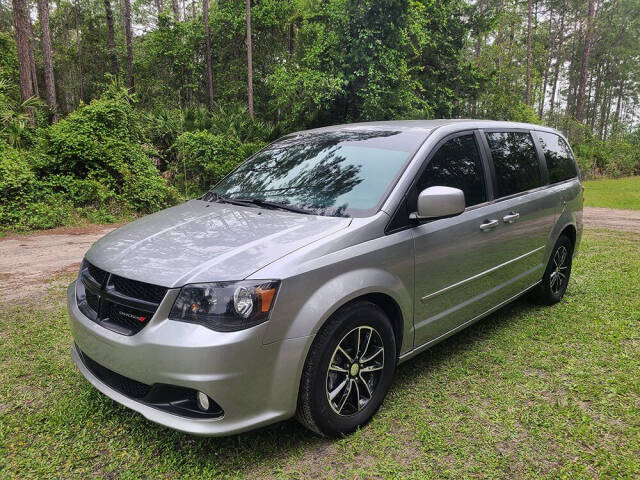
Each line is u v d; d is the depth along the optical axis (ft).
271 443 8.45
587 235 29.43
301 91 61.98
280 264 7.61
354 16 56.18
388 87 57.67
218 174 46.68
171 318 7.34
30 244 26.17
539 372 11.16
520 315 14.97
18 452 8.11
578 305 15.87
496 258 12.14
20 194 31.89
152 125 50.96
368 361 8.89
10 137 38.83
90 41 116.67
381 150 10.78
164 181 40.81
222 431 7.22
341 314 8.21
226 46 98.22
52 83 76.07
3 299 16.38
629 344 12.66
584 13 149.79
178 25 95.91
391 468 7.79
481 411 9.48
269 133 55.93
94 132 37.40
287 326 7.51
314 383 7.91
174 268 7.73
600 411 9.48
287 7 92.38
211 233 8.87
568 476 7.61
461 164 11.36
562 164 16.17
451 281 10.68
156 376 7.27
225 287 7.27
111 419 9.12
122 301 7.82
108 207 35.37
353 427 8.70
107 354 7.89
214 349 6.97
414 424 9.05
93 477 7.56
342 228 8.71
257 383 7.36
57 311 15.16
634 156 102.22
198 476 7.59
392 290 9.06
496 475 7.64
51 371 10.99
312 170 11.03
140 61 102.22
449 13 71.77
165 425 7.34
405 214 9.56
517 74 102.42
